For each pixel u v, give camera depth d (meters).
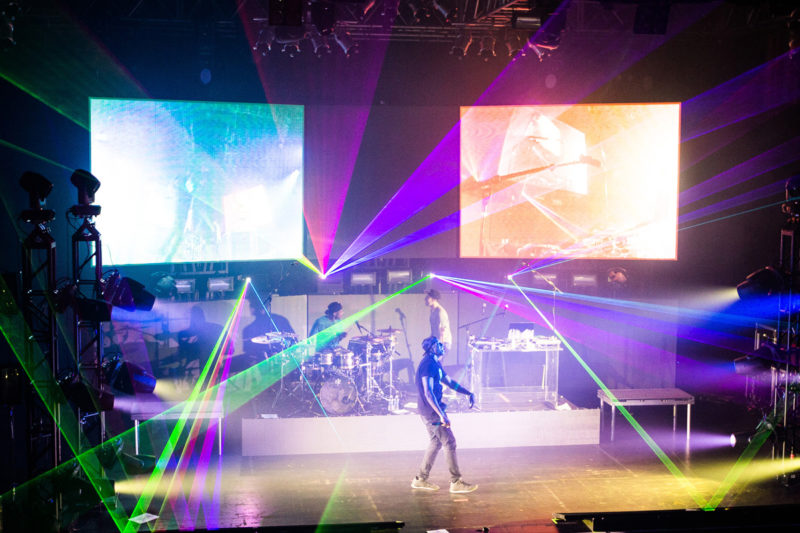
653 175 12.54
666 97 13.40
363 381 10.85
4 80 11.41
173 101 11.85
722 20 12.15
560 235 12.80
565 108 12.67
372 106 12.60
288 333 11.29
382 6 11.29
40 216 7.70
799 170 12.17
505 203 12.82
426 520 7.71
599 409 10.23
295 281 12.60
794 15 10.07
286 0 9.48
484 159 12.77
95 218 11.62
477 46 12.22
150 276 12.20
